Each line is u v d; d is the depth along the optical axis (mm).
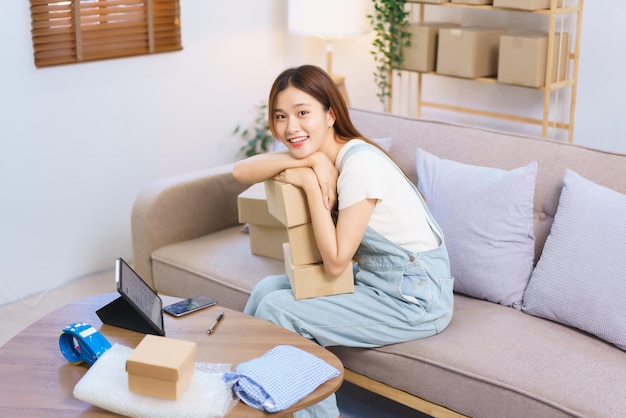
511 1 3707
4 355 1909
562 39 3832
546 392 1897
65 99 3365
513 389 1933
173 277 2803
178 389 1642
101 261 3656
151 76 3660
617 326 2100
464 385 2029
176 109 3807
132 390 1660
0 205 3252
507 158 2566
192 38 3795
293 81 2121
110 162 3590
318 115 2135
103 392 1670
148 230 2867
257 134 4203
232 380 1697
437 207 2514
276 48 4207
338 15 3863
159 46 3643
